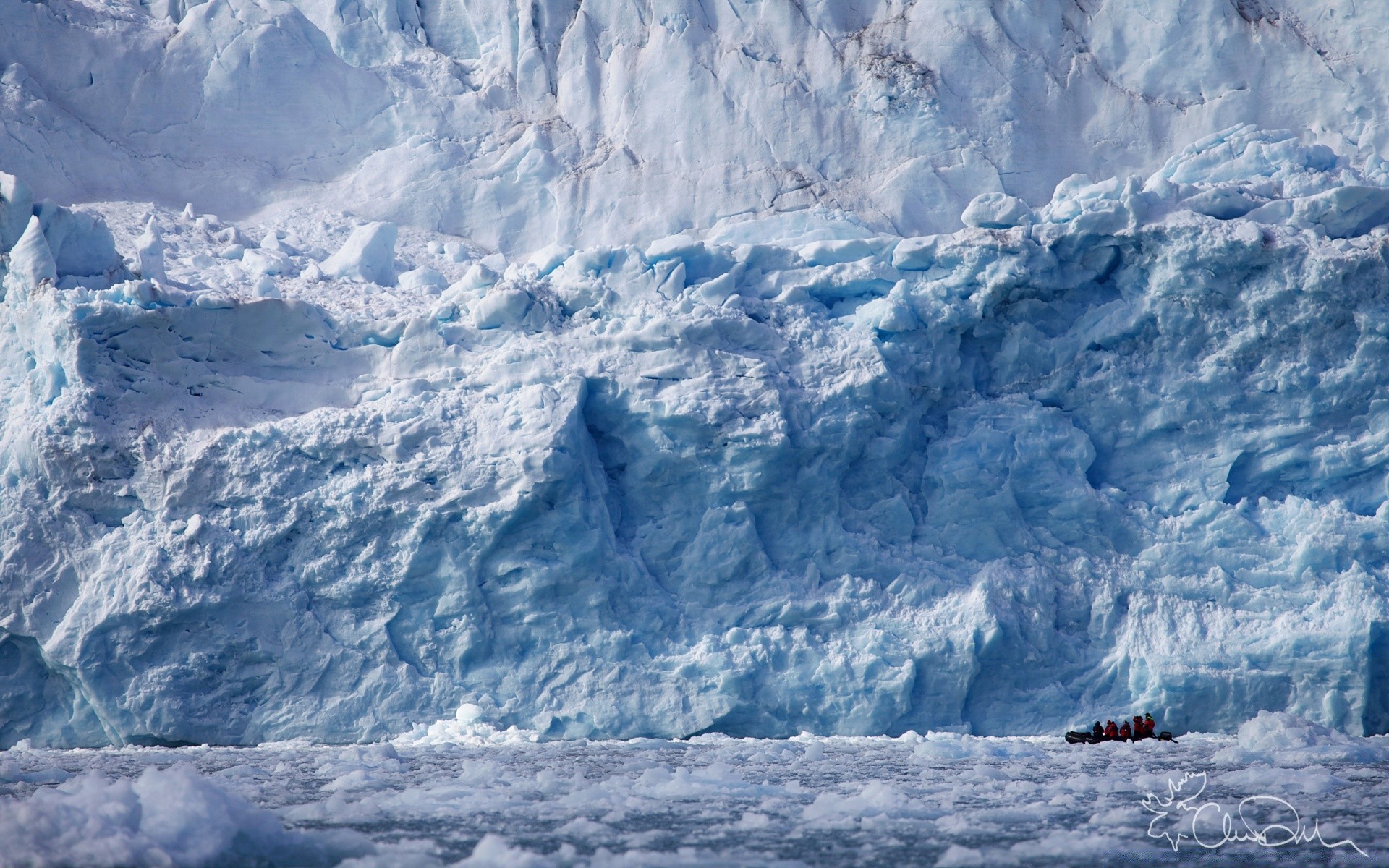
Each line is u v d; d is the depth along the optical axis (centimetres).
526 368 8500
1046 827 3269
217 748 7469
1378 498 9350
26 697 7938
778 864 2617
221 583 7831
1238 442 9406
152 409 8162
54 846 2308
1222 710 8600
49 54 11831
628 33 12750
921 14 12569
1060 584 9038
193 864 2406
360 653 7950
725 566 8531
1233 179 10644
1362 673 8481
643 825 3250
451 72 12950
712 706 8100
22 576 7825
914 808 3466
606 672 8069
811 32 12531
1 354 8338
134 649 7738
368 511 7969
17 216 8512
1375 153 11456
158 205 11250
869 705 8275
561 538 8056
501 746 7044
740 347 8912
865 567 8794
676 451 8506
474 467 8019
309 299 9275
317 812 3462
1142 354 9606
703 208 11969
